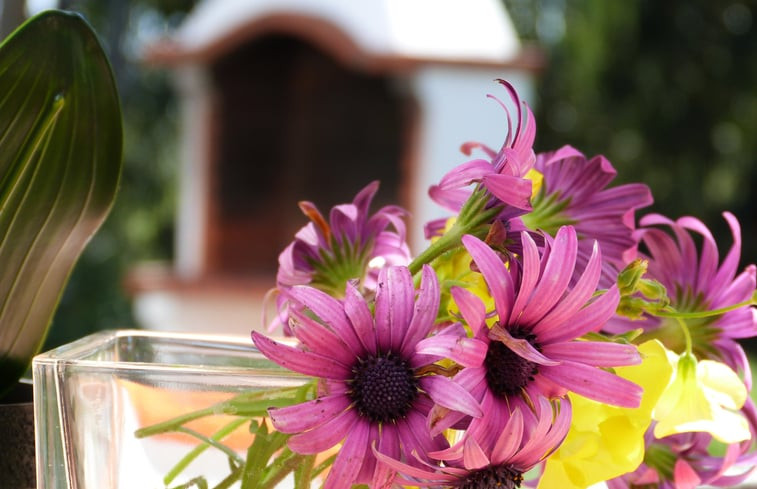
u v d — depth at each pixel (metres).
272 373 0.30
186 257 2.59
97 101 0.34
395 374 0.27
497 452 0.27
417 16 2.29
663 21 4.94
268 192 2.56
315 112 2.54
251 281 2.29
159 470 0.30
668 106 5.00
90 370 0.30
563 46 5.16
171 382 0.30
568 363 0.27
